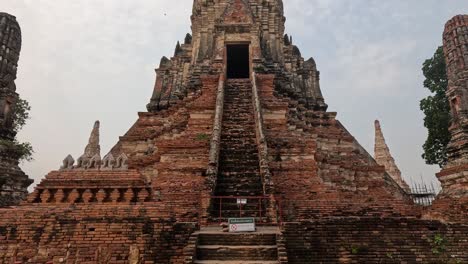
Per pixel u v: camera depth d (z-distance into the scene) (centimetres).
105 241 957
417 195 3109
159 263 945
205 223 1215
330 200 1436
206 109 2033
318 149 2042
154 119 2433
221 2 3077
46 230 959
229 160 1634
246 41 2727
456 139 1398
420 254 973
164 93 2877
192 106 2031
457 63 1477
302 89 2973
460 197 1248
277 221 1217
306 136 2134
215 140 1655
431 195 3108
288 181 1595
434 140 2823
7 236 946
